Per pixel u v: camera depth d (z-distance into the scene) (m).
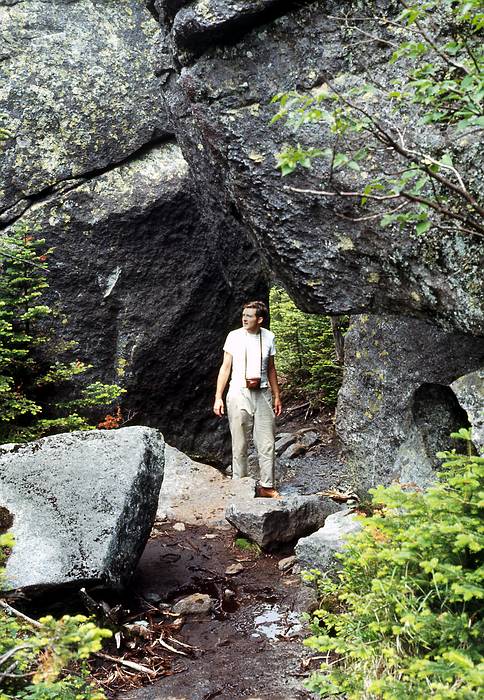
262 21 4.19
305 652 3.46
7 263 7.02
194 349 8.10
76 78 7.69
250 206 4.34
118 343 7.82
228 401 6.63
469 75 2.56
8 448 4.16
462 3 2.82
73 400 7.62
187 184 7.71
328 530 4.36
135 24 7.90
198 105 4.36
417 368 4.97
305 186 4.04
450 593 2.38
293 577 4.46
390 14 3.88
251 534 5.02
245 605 4.09
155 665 3.41
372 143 3.79
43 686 2.30
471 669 1.84
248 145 4.22
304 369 9.89
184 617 3.91
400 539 2.47
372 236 3.86
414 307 3.90
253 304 6.54
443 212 2.53
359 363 5.50
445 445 4.51
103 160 7.69
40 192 7.57
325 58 4.05
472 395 3.80
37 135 7.58
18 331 7.32
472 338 4.64
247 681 3.23
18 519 3.70
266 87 4.19
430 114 2.77
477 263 3.50
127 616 3.84
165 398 8.11
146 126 7.76
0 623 2.51
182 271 7.91
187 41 4.32
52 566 3.46
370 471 5.36
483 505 2.32
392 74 3.84
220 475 6.49
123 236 7.68
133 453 4.06
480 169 3.46
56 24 7.77
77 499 3.79
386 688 2.18
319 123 3.96
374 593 2.68
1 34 7.63
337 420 5.70
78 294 7.65
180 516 5.70
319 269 4.18
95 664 3.38
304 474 7.61
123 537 3.73
